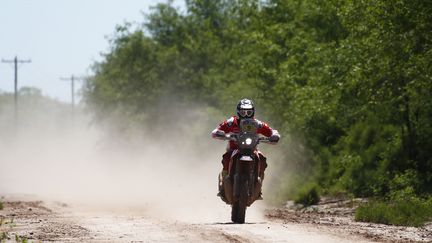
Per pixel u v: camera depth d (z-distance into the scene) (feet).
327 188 318.45
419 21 261.44
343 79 303.27
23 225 166.91
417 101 286.66
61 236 141.79
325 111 328.90
